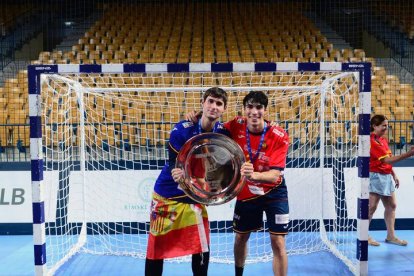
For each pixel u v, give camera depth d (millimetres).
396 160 4980
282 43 11531
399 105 8969
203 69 3805
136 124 6395
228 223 6184
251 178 3137
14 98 9188
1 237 6082
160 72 3822
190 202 3283
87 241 5781
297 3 12969
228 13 12875
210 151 3162
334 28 12672
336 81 5621
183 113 6852
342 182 5832
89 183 6051
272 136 3477
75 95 6070
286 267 3535
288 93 6559
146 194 6113
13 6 12859
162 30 12133
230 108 6430
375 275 4449
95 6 12984
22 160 7121
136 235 6070
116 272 4617
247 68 3797
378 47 11930
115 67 3822
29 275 4531
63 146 5742
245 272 4574
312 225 5906
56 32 12602
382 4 12180
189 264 4859
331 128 5875
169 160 3322
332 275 4449
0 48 11641
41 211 3902
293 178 5961
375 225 6238
